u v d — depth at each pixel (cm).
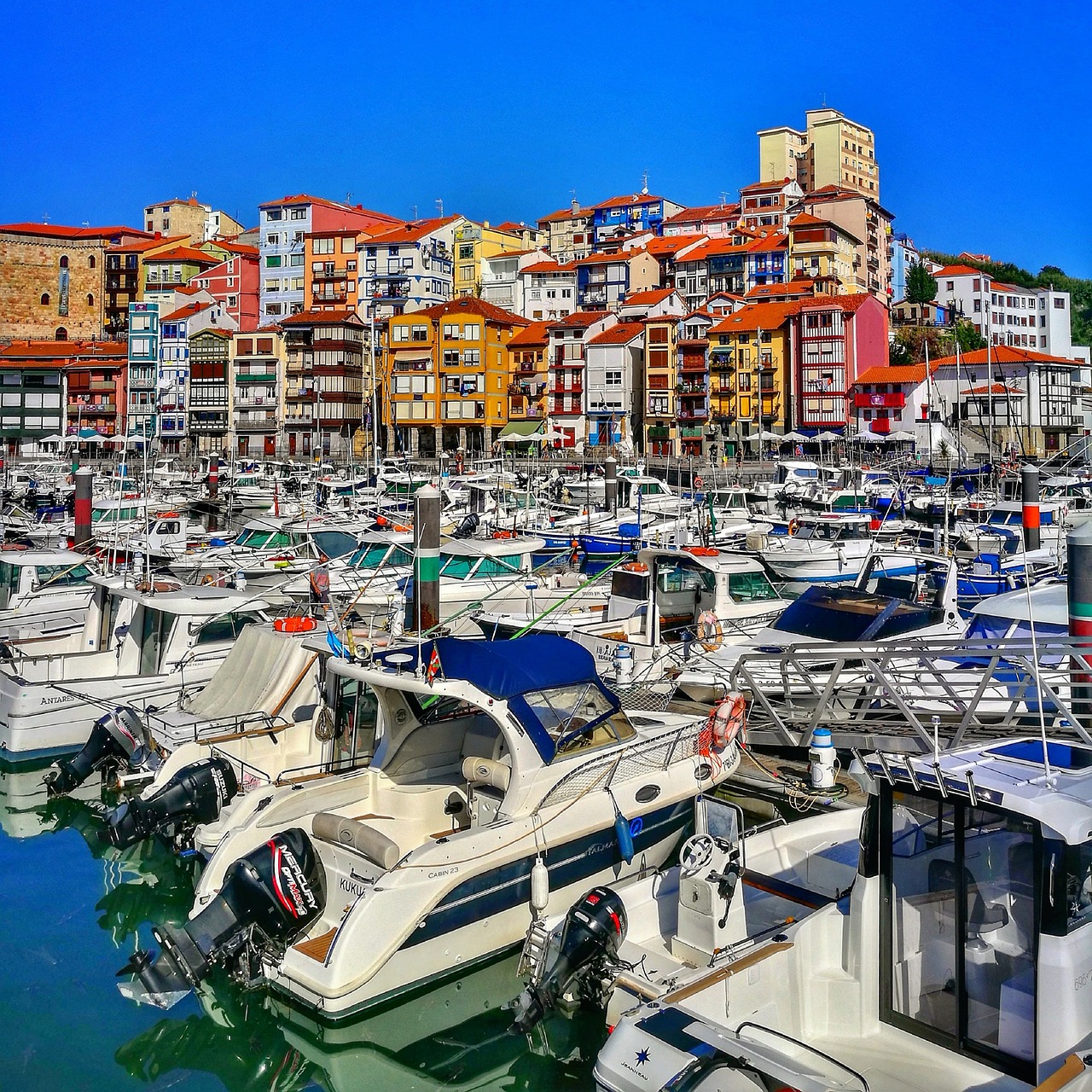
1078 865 642
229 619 1741
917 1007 717
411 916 934
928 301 10569
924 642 1212
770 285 9169
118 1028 942
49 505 4134
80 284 11925
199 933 965
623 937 873
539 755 1051
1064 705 1109
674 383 8806
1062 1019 634
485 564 2441
